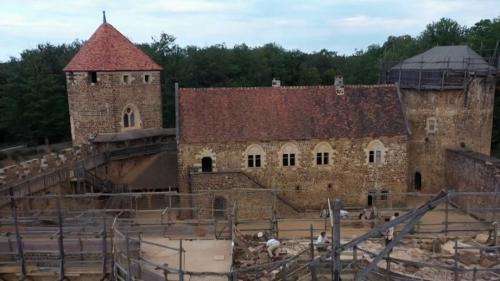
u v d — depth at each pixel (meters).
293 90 45.75
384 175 44.81
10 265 25.08
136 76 48.12
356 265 22.59
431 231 33.12
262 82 97.06
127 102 47.91
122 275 23.11
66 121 84.38
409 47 95.38
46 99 81.62
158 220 37.50
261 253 28.12
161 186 43.19
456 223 33.00
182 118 42.72
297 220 37.47
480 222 33.75
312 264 19.89
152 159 47.34
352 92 46.12
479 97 46.53
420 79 46.53
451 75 45.78
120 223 31.02
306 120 43.94
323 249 27.36
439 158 47.31
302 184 43.94
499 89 66.44
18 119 82.62
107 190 41.75
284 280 22.50
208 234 30.45
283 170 43.44
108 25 48.38
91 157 42.19
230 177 40.22
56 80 85.06
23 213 31.36
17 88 82.06
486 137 48.03
